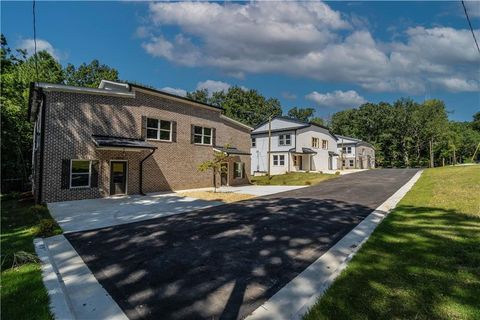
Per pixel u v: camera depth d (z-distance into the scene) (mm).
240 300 3426
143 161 15086
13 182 20562
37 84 11969
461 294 3199
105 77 40625
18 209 10875
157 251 5363
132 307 3311
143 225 7582
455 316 2777
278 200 11898
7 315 3039
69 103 12688
